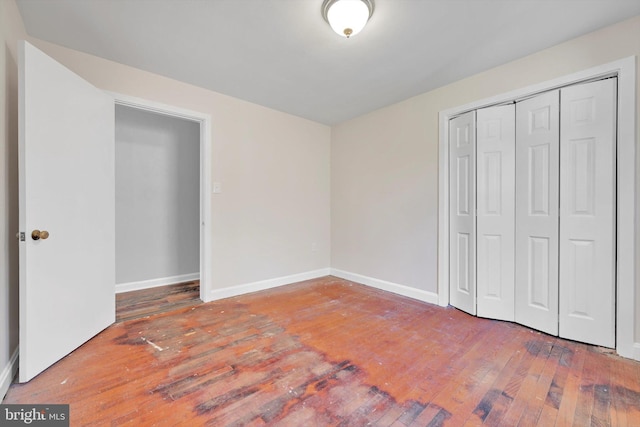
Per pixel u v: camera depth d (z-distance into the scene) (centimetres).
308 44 211
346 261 394
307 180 389
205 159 294
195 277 394
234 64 241
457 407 142
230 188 314
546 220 223
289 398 148
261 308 279
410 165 314
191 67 247
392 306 286
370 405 143
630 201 186
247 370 173
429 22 184
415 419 134
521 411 139
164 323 241
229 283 315
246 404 143
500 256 248
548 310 223
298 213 380
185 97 278
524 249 236
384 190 343
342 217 399
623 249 189
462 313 267
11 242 170
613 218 194
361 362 182
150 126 355
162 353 191
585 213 205
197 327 234
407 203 318
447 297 285
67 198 188
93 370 171
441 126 284
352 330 230
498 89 243
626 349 188
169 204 371
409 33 196
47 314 172
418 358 188
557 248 218
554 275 220
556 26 190
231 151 313
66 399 145
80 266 199
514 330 230
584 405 143
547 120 221
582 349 198
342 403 144
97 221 217
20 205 157
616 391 153
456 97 272
